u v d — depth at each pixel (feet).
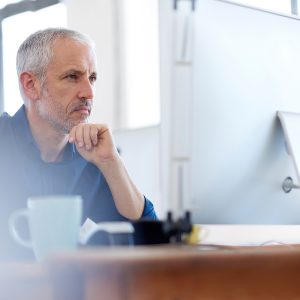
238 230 5.75
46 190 6.27
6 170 6.26
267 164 5.18
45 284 3.06
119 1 16.10
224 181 4.93
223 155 4.91
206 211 4.87
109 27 16.05
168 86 4.25
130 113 16.02
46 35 6.84
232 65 4.97
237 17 5.06
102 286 2.73
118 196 6.29
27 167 6.33
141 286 2.68
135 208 6.31
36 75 6.79
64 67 6.71
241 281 2.91
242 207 5.07
